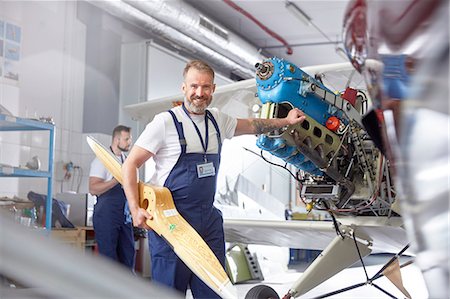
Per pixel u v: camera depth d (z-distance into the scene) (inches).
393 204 110.3
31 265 11.1
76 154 254.8
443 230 19.7
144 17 258.7
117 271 12.9
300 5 303.6
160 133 86.3
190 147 86.7
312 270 123.0
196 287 87.4
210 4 305.7
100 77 269.1
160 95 287.3
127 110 173.6
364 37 24.9
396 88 22.2
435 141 19.7
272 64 99.5
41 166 231.5
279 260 297.3
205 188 87.0
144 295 13.4
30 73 231.5
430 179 20.0
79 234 193.5
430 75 19.8
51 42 243.9
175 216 82.6
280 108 99.6
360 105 110.9
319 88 100.5
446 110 19.3
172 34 277.9
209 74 87.7
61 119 247.4
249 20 329.1
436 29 19.6
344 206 114.4
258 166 251.9
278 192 300.2
